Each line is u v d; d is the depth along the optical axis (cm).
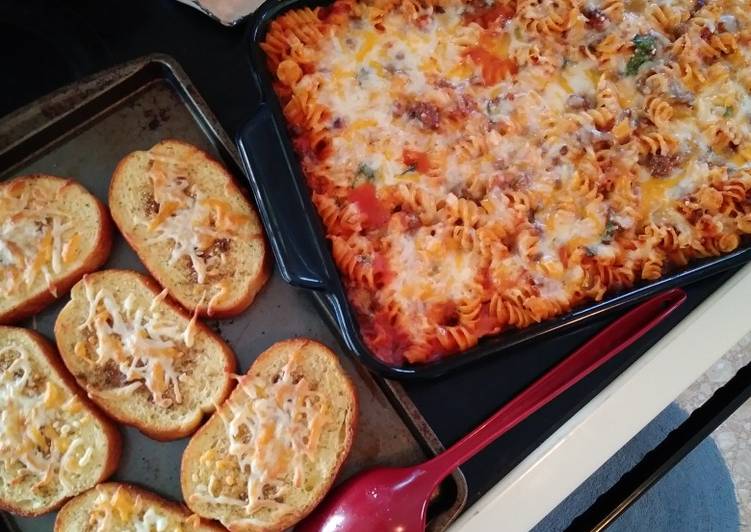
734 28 58
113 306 53
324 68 55
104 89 56
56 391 52
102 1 60
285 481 51
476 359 50
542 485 54
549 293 52
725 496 72
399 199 53
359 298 52
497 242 52
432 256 52
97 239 54
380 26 56
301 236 51
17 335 53
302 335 55
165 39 60
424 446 54
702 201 54
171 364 52
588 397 57
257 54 53
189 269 54
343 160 54
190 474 51
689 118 57
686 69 57
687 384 57
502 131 55
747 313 58
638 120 56
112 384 52
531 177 54
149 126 58
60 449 51
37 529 52
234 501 50
